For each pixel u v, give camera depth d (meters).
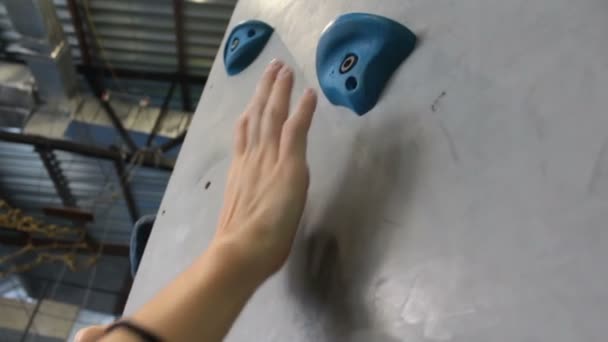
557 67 0.36
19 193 3.57
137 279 0.67
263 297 0.47
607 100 0.33
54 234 3.69
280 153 0.43
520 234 0.32
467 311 0.33
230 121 0.66
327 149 0.49
